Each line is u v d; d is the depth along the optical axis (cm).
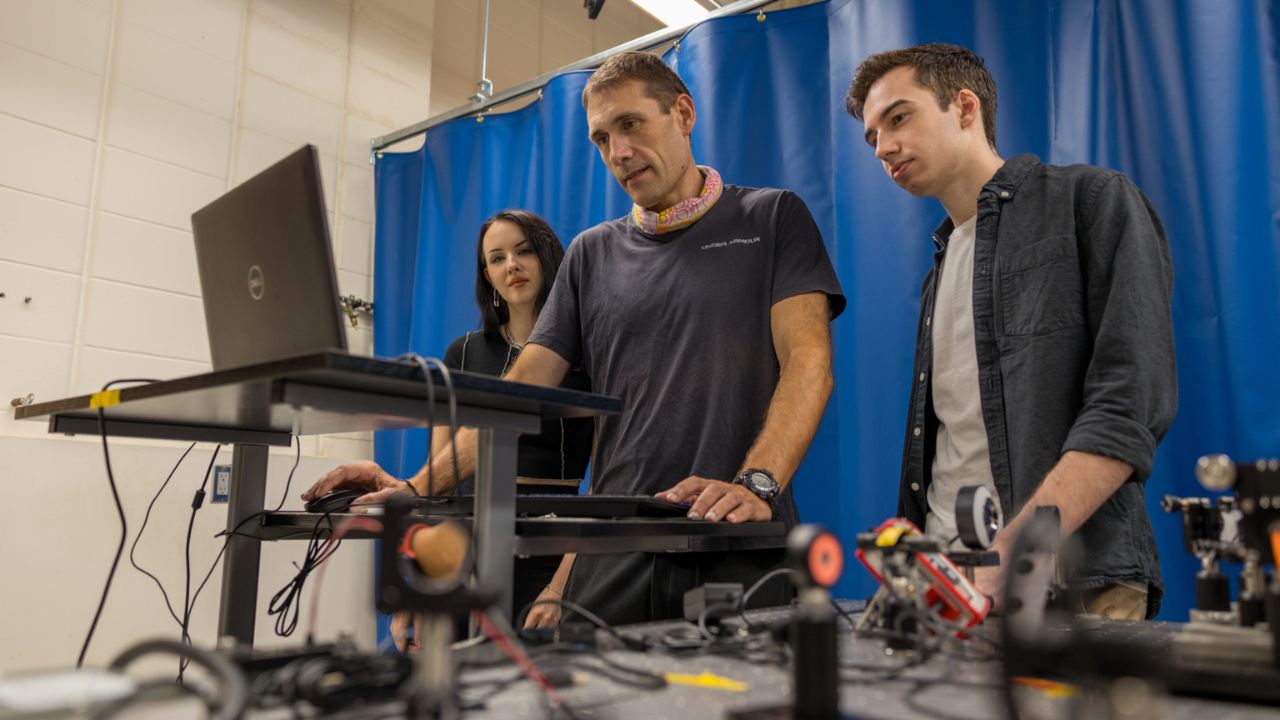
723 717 50
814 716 48
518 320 221
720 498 108
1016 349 124
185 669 134
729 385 144
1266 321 152
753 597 128
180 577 237
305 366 74
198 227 114
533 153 288
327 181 321
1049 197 127
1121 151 174
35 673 52
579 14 425
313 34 322
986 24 189
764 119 224
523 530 90
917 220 192
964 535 83
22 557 211
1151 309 111
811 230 152
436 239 305
